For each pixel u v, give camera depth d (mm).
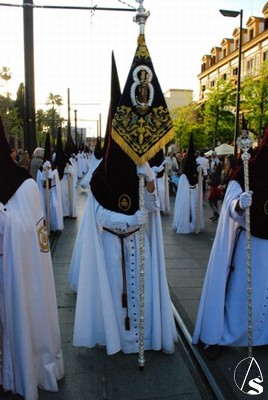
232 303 3857
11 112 35781
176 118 42688
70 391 3262
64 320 4574
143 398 3213
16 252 2836
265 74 27062
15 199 2920
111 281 3762
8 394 3074
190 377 3510
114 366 3650
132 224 3508
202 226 10000
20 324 2869
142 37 3297
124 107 3307
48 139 9375
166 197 12750
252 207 3682
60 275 6129
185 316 4746
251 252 3795
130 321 3824
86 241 3760
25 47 8594
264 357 3814
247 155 3492
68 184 11266
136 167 3586
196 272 6473
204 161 16438
